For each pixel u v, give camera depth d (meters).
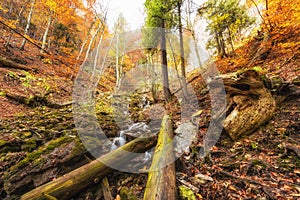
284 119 2.73
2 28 10.32
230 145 2.67
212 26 8.73
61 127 3.58
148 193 1.57
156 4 5.30
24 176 2.02
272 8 6.46
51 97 6.00
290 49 5.62
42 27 13.12
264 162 2.08
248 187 1.73
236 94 3.19
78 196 1.91
